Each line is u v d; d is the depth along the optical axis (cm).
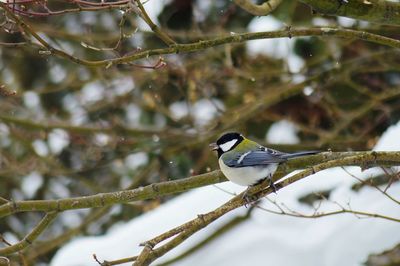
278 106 1502
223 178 781
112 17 1394
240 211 1083
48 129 1382
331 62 1483
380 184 1030
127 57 698
